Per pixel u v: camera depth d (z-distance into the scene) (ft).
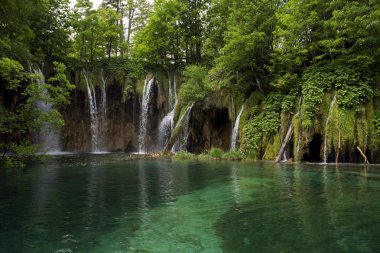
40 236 18.35
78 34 107.96
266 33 73.20
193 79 84.12
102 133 109.19
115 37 114.83
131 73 110.52
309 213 22.82
